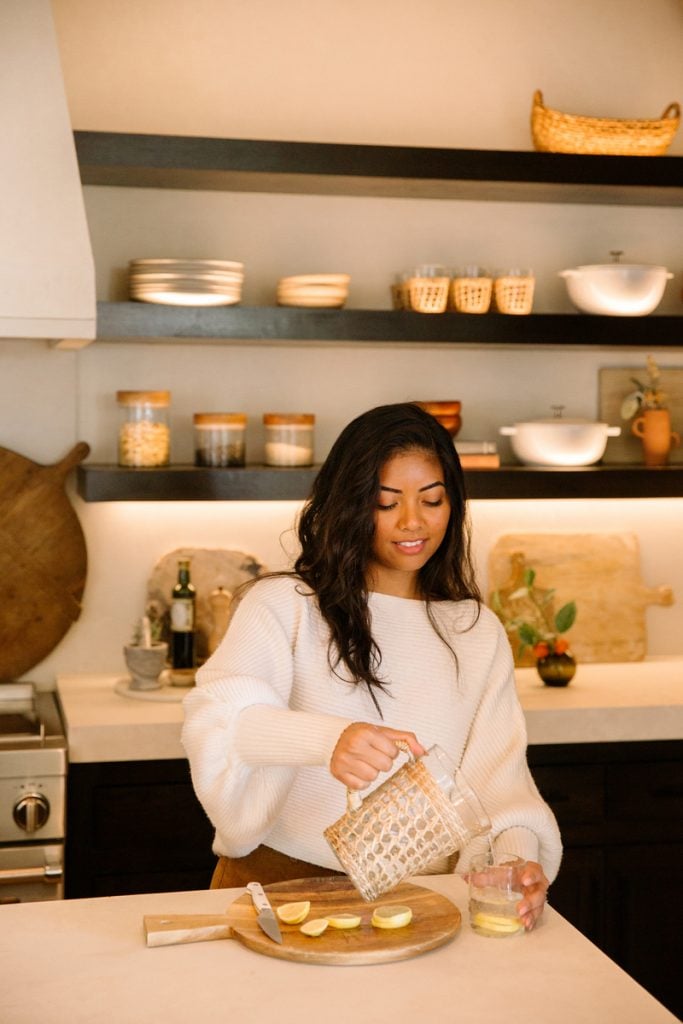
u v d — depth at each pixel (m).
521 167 3.21
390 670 1.87
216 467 3.20
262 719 1.64
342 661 1.85
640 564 3.69
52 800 2.74
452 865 1.84
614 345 3.31
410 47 3.49
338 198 3.48
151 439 3.19
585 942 1.48
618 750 3.04
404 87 3.49
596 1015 1.28
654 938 3.08
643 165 3.28
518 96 3.56
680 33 3.65
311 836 1.80
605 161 3.26
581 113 3.61
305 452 3.28
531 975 1.38
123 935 1.49
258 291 3.45
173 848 2.85
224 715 1.69
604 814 3.04
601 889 3.05
